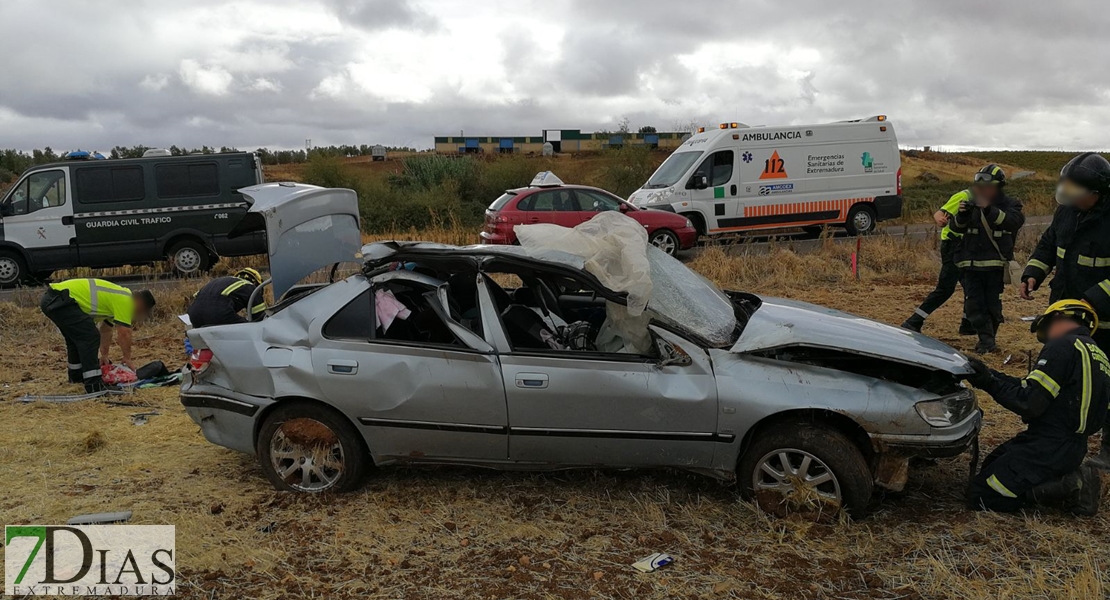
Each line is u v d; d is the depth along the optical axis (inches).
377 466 183.8
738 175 640.4
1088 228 187.6
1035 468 162.2
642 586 140.5
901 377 176.4
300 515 170.9
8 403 258.2
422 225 1122.0
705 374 163.6
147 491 185.0
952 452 158.6
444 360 171.2
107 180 561.3
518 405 168.2
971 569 144.3
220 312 231.1
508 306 192.1
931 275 474.0
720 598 136.9
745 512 167.9
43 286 562.3
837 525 161.0
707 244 624.7
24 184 553.0
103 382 273.4
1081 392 158.9
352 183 1241.4
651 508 169.0
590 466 174.6
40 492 184.9
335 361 174.1
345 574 146.4
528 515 169.8
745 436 163.6
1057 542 152.9
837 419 165.5
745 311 197.6
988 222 282.4
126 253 569.6
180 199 571.2
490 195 1365.7
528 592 139.2
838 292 431.5
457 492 181.5
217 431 184.9
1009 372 270.8
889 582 140.8
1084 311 164.9
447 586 141.9
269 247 217.9
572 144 2490.2
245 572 147.6
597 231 187.2
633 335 173.8
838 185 665.0
